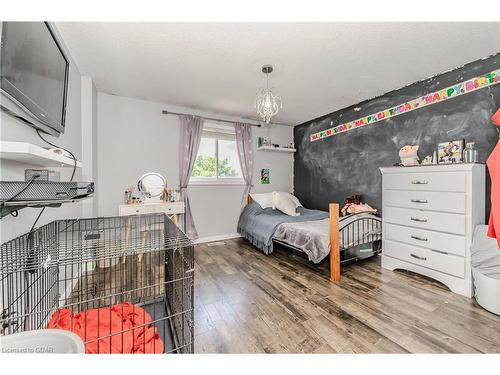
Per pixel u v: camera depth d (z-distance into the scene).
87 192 1.30
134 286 2.04
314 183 4.27
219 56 2.14
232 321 1.61
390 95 2.99
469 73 2.27
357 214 2.88
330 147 3.91
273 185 4.51
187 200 3.59
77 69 2.34
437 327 1.54
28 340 0.66
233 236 4.04
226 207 3.98
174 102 3.37
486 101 2.16
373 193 3.23
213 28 1.75
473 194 1.92
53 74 1.44
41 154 0.92
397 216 2.45
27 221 1.26
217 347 1.36
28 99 1.09
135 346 1.04
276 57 2.16
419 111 2.68
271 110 2.47
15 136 1.15
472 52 2.09
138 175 3.26
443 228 2.07
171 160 3.50
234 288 2.12
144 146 3.29
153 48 2.01
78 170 2.30
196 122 3.60
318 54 2.11
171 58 2.18
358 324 1.57
